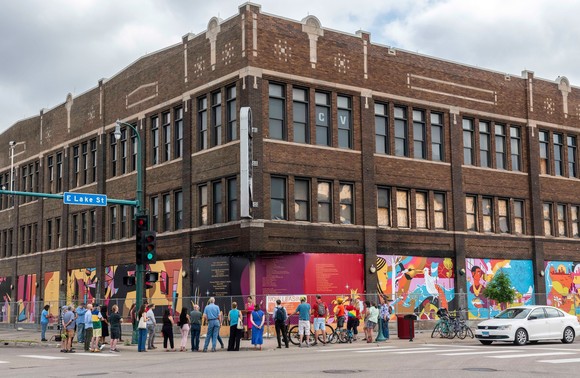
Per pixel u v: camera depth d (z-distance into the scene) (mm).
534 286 43062
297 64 34625
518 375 16016
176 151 38406
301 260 33656
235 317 26688
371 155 36719
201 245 35656
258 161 32781
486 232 41406
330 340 29516
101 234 44156
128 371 18438
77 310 32094
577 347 25312
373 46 37656
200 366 19453
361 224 36031
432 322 37906
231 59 34312
